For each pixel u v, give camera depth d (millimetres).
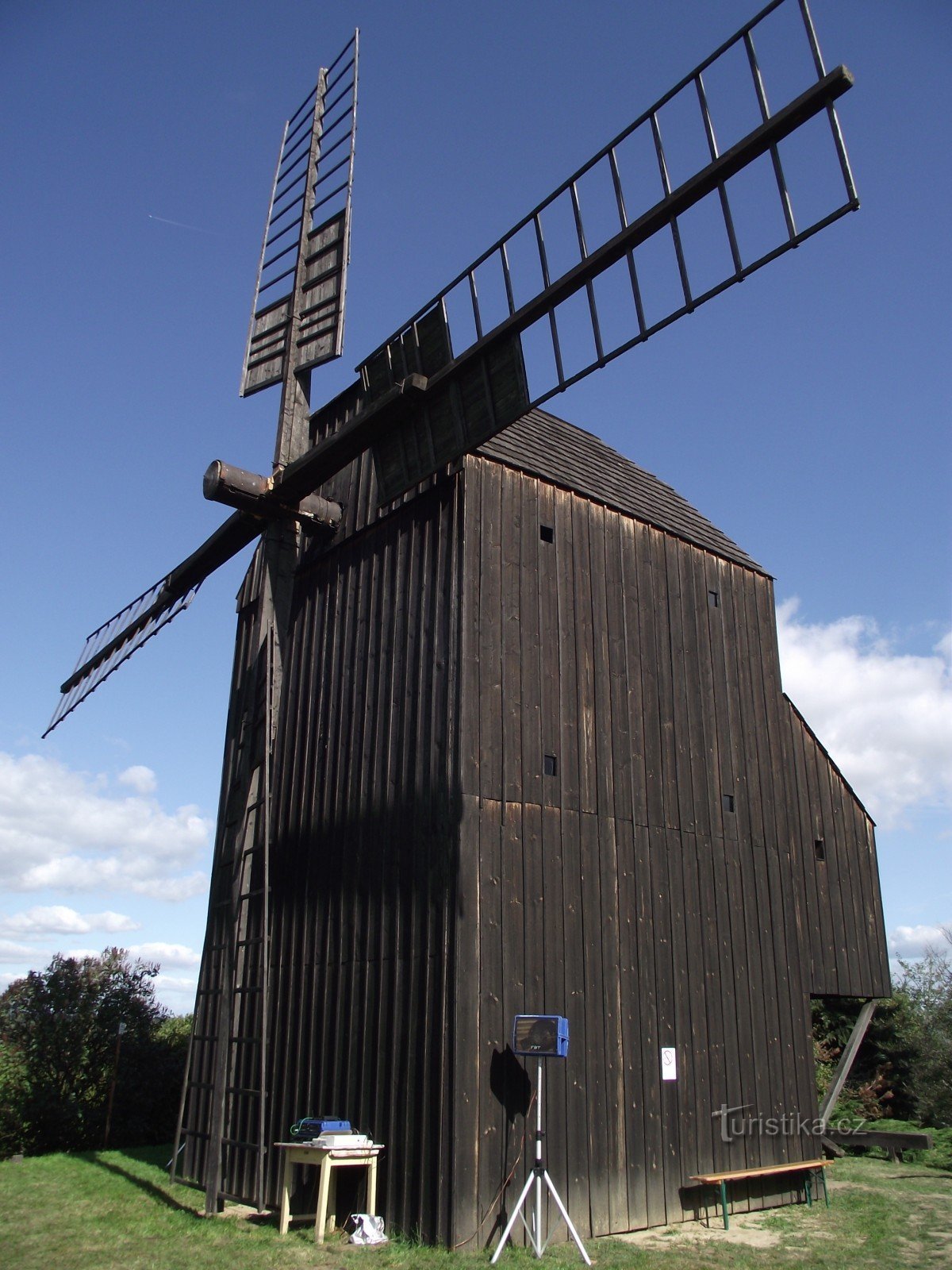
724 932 12250
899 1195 12641
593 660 11750
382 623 11812
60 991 17578
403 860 10289
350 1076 10109
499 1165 8898
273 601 11898
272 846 12734
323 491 13953
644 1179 10227
